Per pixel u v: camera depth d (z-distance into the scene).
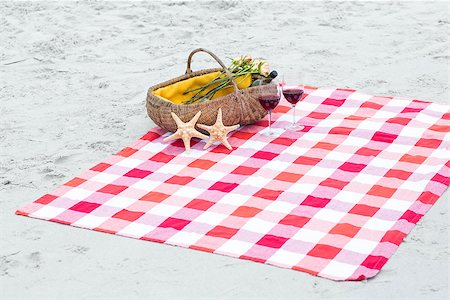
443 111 5.52
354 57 6.61
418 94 5.86
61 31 7.42
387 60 6.52
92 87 6.30
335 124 5.39
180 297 3.83
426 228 4.28
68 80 6.46
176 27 7.45
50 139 5.47
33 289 3.94
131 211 4.51
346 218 4.35
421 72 6.25
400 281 3.87
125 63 6.75
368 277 3.89
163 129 5.46
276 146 5.15
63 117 5.80
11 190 4.82
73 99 6.11
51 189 4.82
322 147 5.10
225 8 7.86
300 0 8.01
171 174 4.88
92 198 4.66
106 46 7.09
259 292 3.83
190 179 4.81
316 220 4.34
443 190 4.60
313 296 3.79
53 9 7.98
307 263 4.00
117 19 7.68
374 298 3.76
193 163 5.00
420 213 4.39
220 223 4.36
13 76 6.60
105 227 4.37
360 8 7.73
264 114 5.40
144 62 6.76
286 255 4.07
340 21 7.42
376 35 7.04
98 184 4.80
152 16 7.72
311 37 7.07
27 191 4.80
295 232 4.24
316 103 5.72
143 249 4.20
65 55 6.97
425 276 3.90
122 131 5.53
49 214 4.52
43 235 4.35
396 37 6.97
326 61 6.54
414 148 5.04
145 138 5.34
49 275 4.04
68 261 4.13
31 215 4.52
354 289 3.82
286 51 6.79
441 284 3.85
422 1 7.87
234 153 5.10
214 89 5.46
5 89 6.35
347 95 5.81
